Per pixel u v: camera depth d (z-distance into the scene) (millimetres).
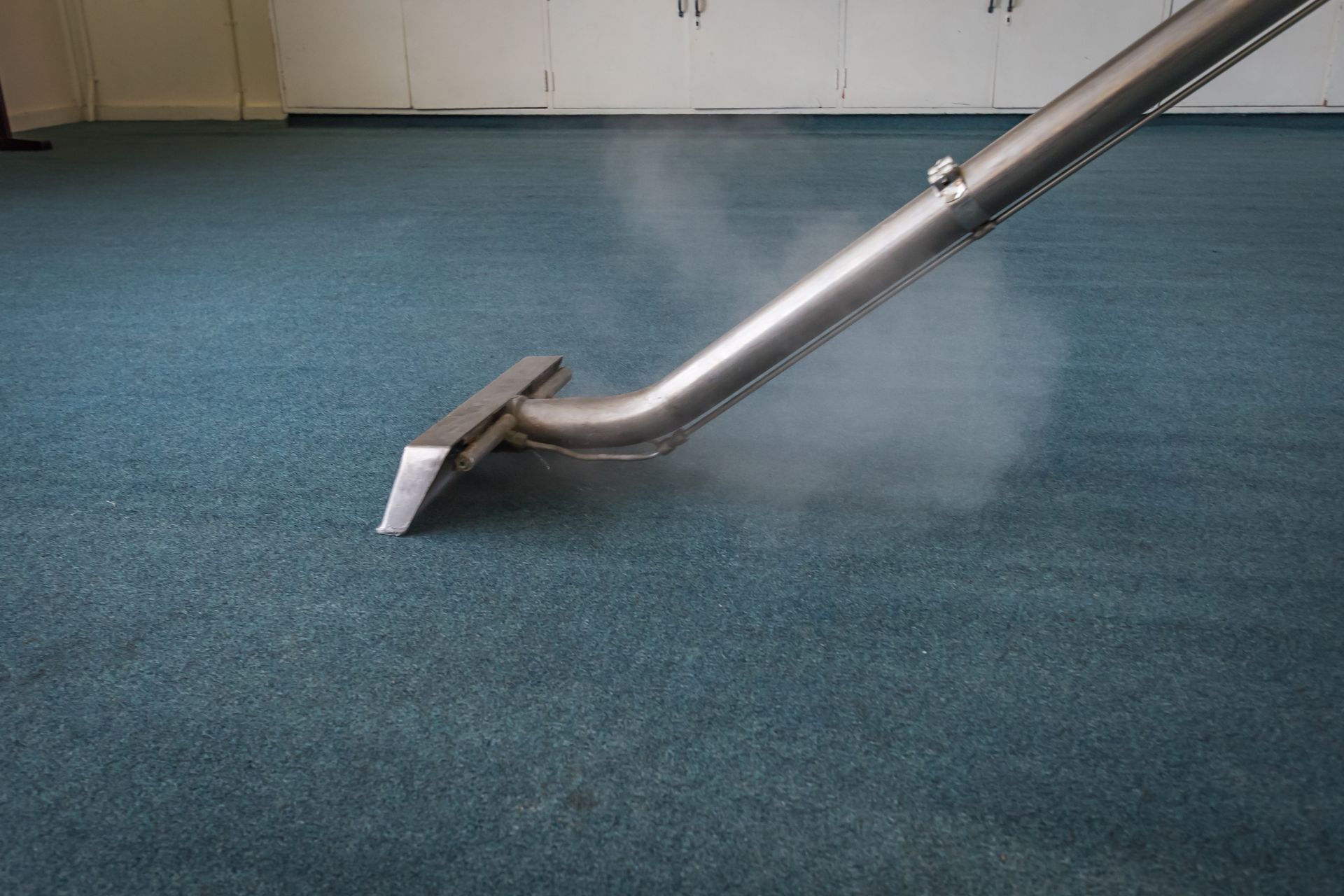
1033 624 718
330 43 4602
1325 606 740
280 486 945
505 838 534
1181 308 1546
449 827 542
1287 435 1055
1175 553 815
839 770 578
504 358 1331
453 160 3391
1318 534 846
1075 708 630
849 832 535
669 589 764
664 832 536
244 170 3166
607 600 750
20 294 1676
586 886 503
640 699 639
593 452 1014
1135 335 1411
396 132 4320
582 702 637
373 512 891
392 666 675
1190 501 906
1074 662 675
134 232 2191
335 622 726
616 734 608
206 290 1699
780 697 639
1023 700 637
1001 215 765
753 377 855
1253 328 1442
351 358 1332
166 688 655
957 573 785
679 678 659
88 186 2852
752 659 677
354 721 623
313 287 1716
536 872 512
